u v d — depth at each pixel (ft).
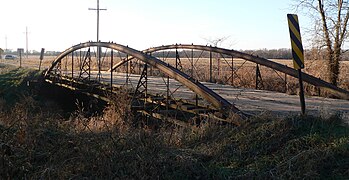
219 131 28.25
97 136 25.53
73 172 21.76
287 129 24.20
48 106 84.64
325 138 22.31
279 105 42.32
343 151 20.26
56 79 100.07
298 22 26.89
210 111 35.94
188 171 20.95
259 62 61.52
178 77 40.16
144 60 47.83
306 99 49.44
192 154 23.57
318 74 72.54
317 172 19.24
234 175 20.58
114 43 60.54
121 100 48.78
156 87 66.08
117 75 105.91
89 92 73.46
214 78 88.12
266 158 21.86
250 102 45.37
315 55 73.67
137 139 24.35
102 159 22.00
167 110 41.29
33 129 27.17
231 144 24.84
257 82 67.05
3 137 26.55
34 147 25.45
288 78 74.90
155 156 22.41
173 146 26.03
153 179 20.43
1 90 114.01
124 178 20.58
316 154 20.35
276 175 19.61
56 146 25.14
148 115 43.27
